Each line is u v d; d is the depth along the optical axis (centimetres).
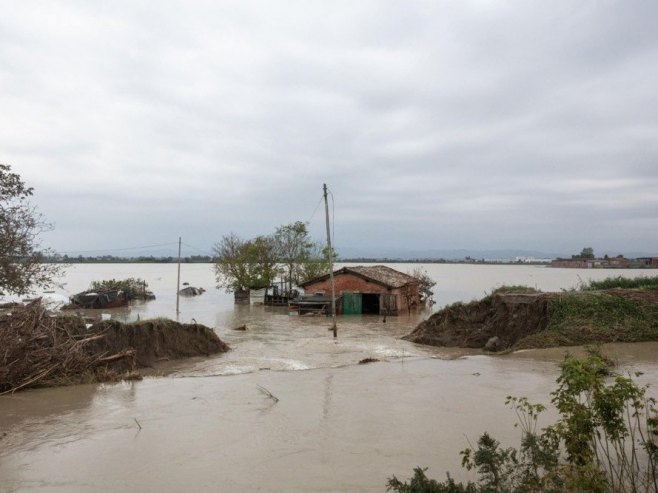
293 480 723
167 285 8688
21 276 1786
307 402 1158
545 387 1258
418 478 582
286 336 2642
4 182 1766
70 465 796
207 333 2086
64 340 1582
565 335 1956
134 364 1664
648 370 1379
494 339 2123
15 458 830
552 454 632
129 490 701
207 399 1205
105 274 13375
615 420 628
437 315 2442
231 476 743
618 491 610
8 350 1358
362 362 1731
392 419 1011
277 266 5153
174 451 852
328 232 2602
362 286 4009
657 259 14488
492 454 608
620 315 2020
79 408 1147
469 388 1264
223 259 5247
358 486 699
